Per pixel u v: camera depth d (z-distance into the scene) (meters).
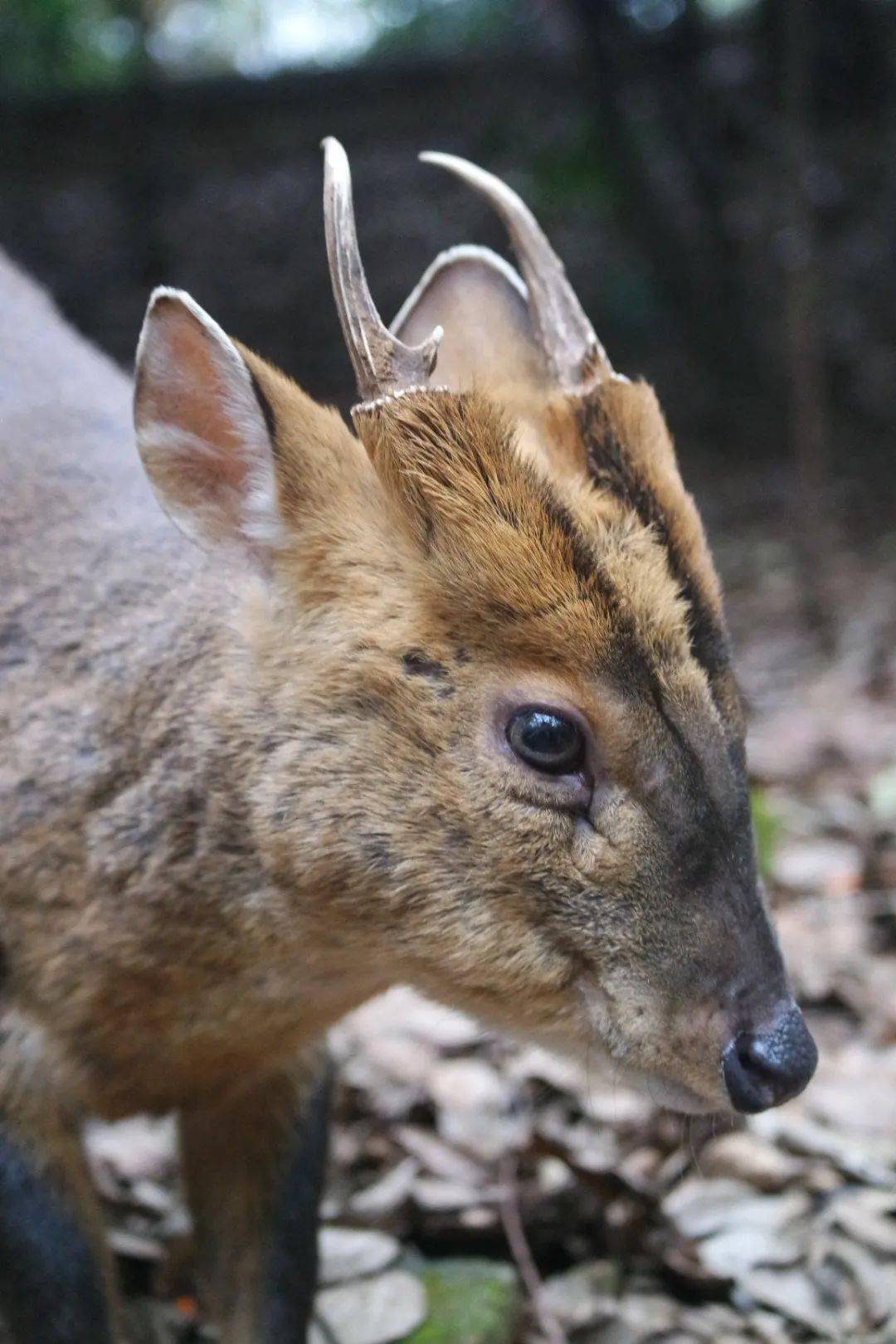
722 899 3.86
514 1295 5.13
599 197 19.08
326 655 4.03
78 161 20.55
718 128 18.56
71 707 4.38
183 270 21.05
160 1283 5.39
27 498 4.89
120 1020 4.36
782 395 18.08
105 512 4.80
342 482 4.10
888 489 16.09
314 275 21.09
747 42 20.22
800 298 12.41
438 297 4.88
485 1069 6.29
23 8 21.00
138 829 4.22
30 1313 4.27
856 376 18.66
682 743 3.86
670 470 4.25
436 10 24.20
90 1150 6.00
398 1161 5.85
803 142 12.34
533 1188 5.54
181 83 20.56
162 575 4.49
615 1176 5.40
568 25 17.80
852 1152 5.72
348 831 3.98
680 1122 5.00
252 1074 4.64
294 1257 4.80
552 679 3.85
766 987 3.85
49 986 4.34
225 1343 4.87
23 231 21.08
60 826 4.30
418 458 3.95
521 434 4.16
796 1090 3.82
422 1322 4.98
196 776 4.16
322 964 4.25
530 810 3.87
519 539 3.87
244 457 4.18
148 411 4.11
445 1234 5.44
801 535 12.48
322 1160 4.91
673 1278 5.29
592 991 3.96
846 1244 5.36
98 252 21.12
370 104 20.91
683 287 18.11
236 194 21.52
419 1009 6.75
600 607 3.83
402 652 3.94
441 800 3.91
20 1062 4.32
